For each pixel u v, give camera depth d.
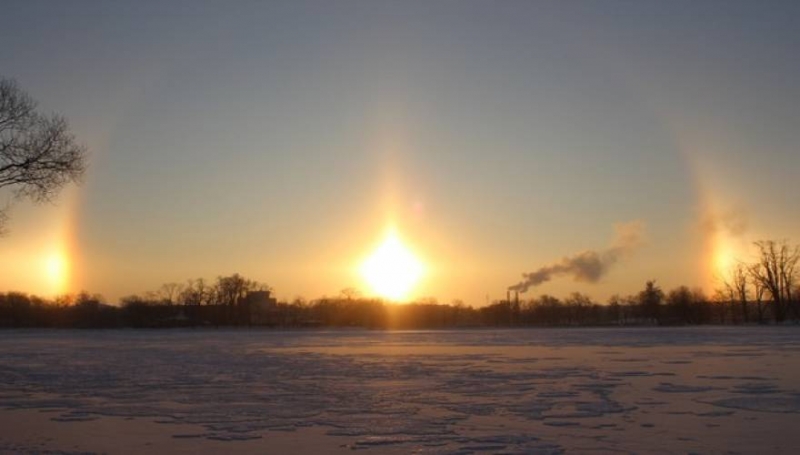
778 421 19.06
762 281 128.50
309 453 15.73
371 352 52.75
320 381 30.64
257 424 19.44
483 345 62.47
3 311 161.00
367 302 182.12
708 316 146.00
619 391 25.83
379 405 22.86
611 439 16.81
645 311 159.25
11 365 41.81
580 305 178.50
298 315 187.50
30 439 17.47
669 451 15.48
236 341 79.50
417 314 184.75
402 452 15.73
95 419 20.58
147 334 113.06
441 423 19.30
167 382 30.95
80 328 160.25
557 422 19.23
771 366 35.34
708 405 22.08
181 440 17.30
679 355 44.66
